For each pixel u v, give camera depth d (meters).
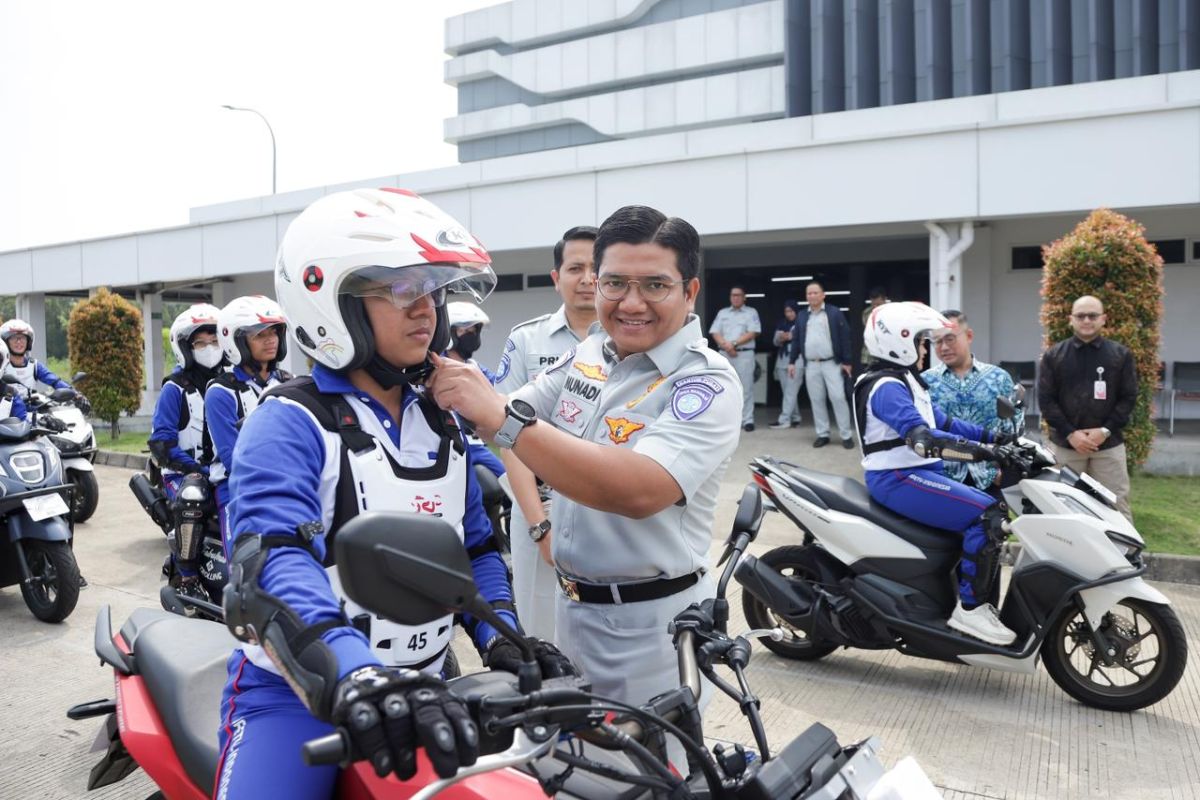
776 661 4.78
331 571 1.64
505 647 1.81
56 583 5.28
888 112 12.99
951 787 3.39
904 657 4.84
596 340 2.49
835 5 21.58
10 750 3.76
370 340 1.66
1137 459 7.85
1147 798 3.30
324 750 1.24
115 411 14.32
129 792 3.45
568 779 1.56
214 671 2.21
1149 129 9.32
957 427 4.62
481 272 1.78
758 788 1.50
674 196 11.68
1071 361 6.36
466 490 1.88
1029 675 4.56
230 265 16.52
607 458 1.89
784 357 12.19
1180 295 11.70
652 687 2.25
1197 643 4.88
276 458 1.59
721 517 8.02
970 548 4.21
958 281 10.50
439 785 1.31
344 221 1.66
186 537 4.38
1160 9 18.19
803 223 10.94
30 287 19.84
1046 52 19.25
